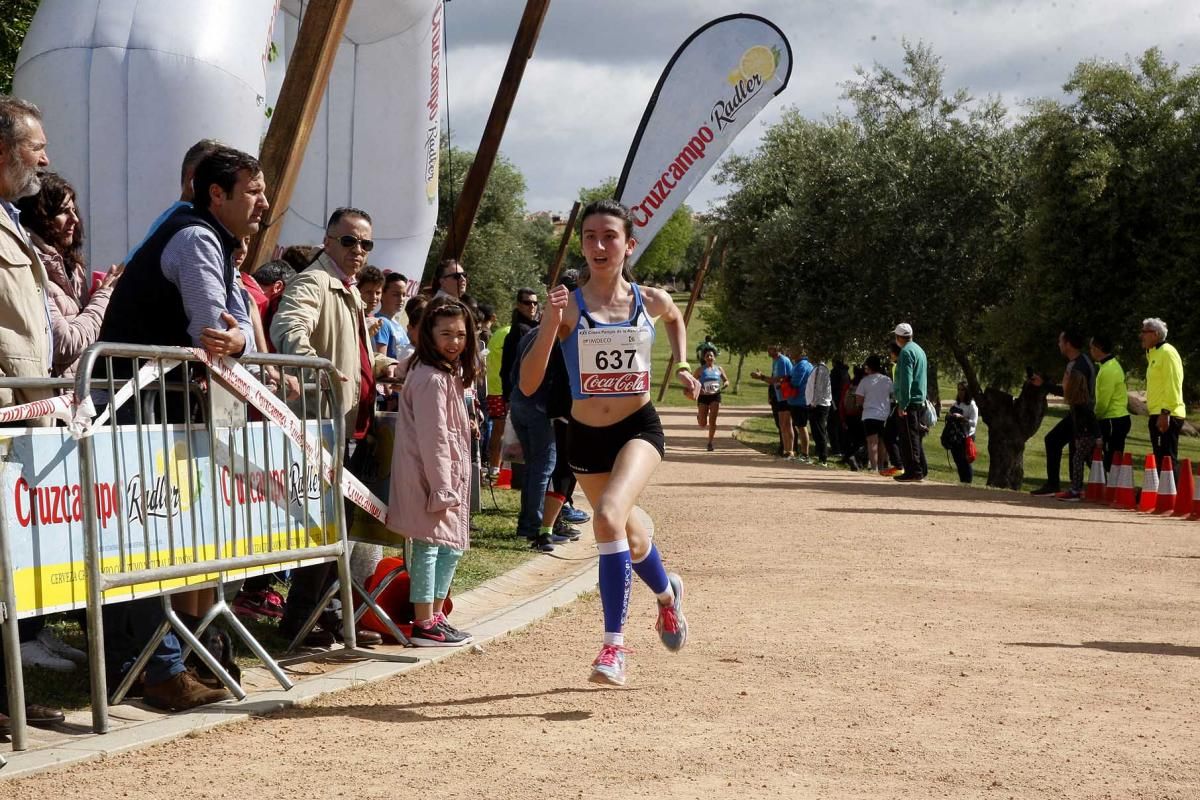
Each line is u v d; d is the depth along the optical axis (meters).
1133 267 21.83
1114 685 5.76
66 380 4.72
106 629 5.38
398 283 10.42
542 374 5.42
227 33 8.53
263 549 5.53
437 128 13.05
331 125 12.62
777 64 12.66
